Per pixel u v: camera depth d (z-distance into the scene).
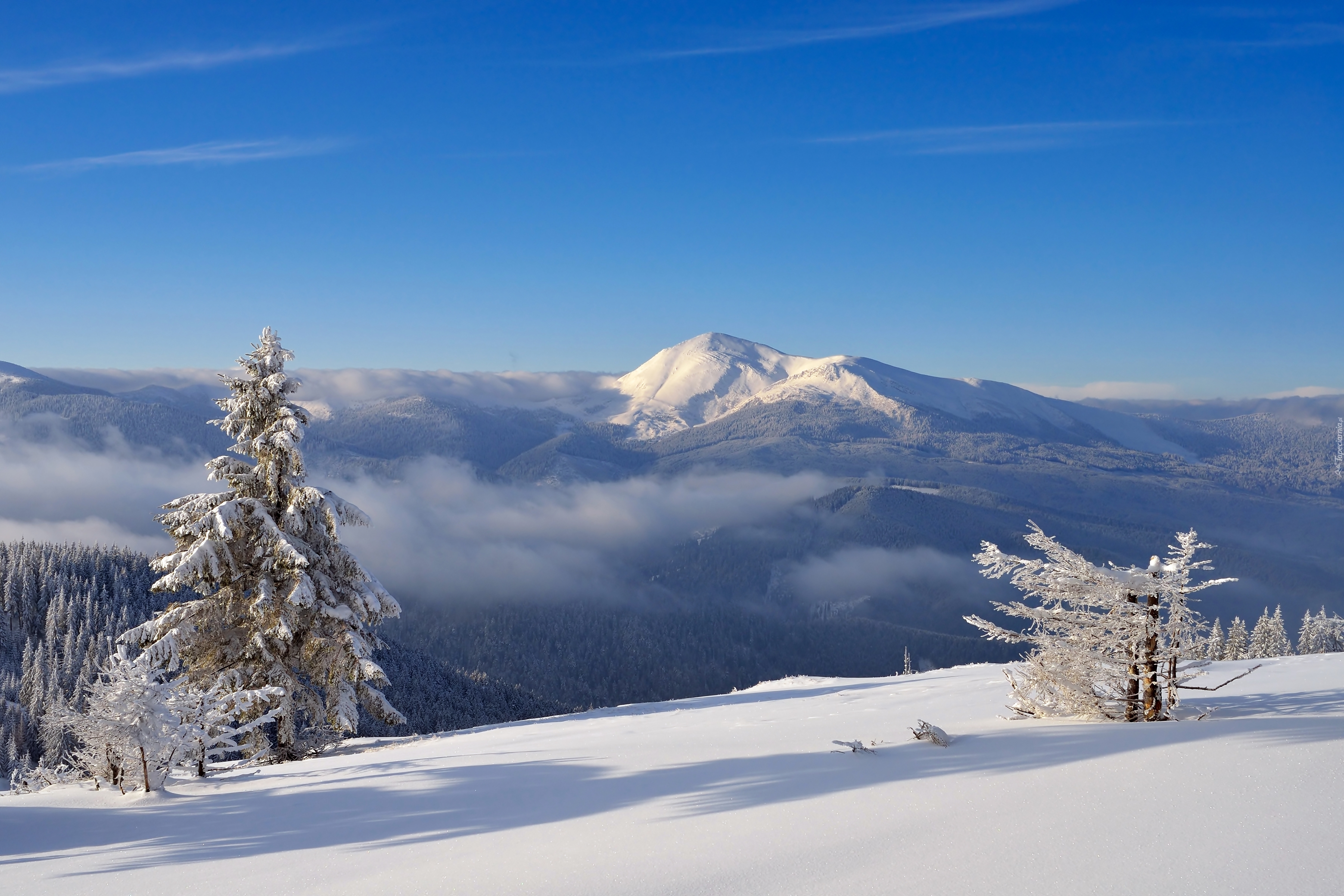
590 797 5.70
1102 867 3.42
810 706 12.73
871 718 9.95
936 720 9.31
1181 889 3.13
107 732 7.49
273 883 4.19
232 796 7.03
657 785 5.88
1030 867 3.49
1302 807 4.00
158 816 6.30
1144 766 5.02
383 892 3.87
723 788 5.56
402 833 5.11
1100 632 8.63
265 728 16.78
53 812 6.61
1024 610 9.02
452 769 7.48
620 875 3.79
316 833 5.30
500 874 3.97
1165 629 8.23
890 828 4.20
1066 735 6.45
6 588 117.88
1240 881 3.17
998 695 11.63
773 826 4.43
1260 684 10.45
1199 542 8.55
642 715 14.94
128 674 7.91
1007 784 4.91
